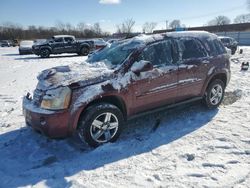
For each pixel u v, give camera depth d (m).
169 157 3.85
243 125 4.87
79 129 4.09
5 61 19.34
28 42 27.53
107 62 4.75
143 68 4.39
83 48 23.73
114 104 4.49
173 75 4.87
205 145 4.15
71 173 3.52
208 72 5.46
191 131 4.72
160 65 4.75
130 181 3.29
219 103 5.90
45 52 22.11
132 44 4.78
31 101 4.41
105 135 4.28
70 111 3.93
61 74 4.25
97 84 4.10
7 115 6.05
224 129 4.72
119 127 4.38
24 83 9.91
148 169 3.55
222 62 5.74
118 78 4.28
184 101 5.26
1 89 8.93
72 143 4.46
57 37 22.67
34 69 14.09
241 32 47.75
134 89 4.43
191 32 5.48
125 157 3.90
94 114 4.07
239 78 9.40
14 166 3.82
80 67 4.60
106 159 3.86
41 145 4.42
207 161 3.67
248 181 3.19
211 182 3.19
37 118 4.02
